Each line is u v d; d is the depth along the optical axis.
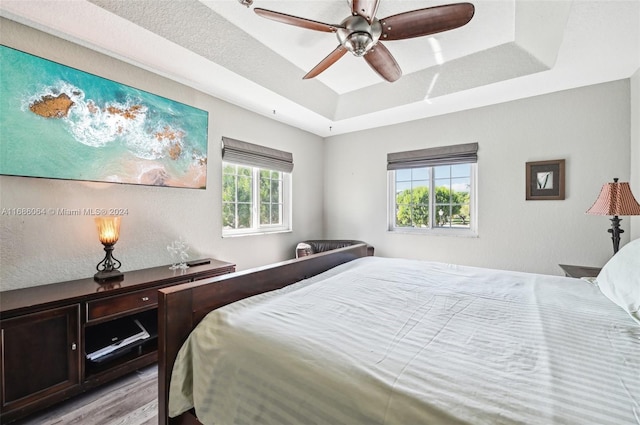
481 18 2.04
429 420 0.68
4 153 1.71
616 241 2.27
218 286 1.37
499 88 2.70
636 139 2.37
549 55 2.22
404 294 1.56
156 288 2.06
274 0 1.90
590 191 2.63
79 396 1.79
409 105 3.11
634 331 1.09
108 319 1.83
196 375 1.11
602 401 0.70
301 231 4.03
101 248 2.15
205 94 2.83
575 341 1.01
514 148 2.96
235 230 3.25
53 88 1.87
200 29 2.05
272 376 0.92
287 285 1.77
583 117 2.65
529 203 2.90
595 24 1.87
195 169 2.72
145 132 2.35
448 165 3.40
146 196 2.42
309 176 4.14
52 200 1.93
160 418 1.20
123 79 2.23
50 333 1.62
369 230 3.95
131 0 1.72
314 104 3.27
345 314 1.25
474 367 0.85
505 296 1.53
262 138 3.44
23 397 1.53
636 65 2.30
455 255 3.31
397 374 0.82
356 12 1.57
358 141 4.04
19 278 1.81
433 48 2.43
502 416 0.66
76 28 1.85
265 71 2.61
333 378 0.83
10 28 1.73
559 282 1.79
